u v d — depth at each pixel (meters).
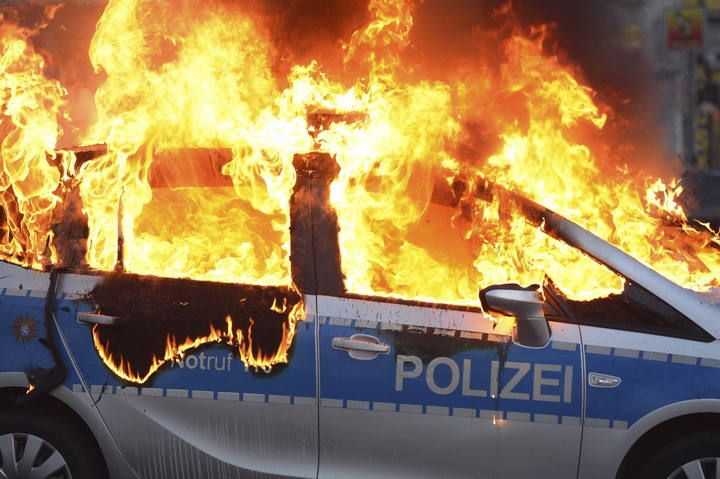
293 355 8.17
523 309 7.92
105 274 8.37
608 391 8.12
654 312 8.28
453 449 8.13
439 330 8.22
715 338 8.20
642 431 8.09
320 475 8.13
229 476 8.15
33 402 8.31
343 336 8.19
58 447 8.21
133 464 8.18
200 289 8.32
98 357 8.19
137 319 8.21
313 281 8.35
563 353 8.17
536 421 8.12
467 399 8.13
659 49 41.34
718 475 8.11
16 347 8.18
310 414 8.13
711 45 44.09
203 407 8.17
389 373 8.15
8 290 8.27
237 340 8.20
